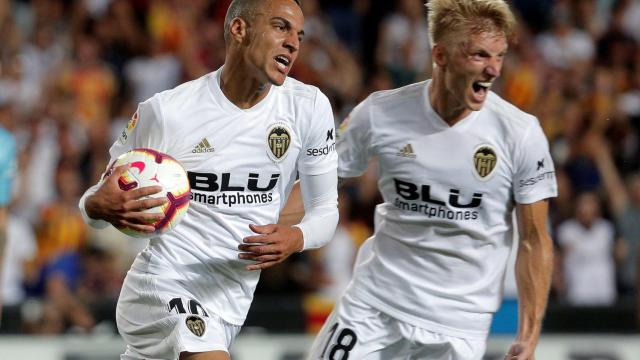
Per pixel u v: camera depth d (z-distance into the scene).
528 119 18.41
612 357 31.17
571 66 46.41
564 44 47.34
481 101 17.91
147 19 48.34
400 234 19.12
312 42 46.09
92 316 32.72
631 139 43.78
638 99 45.34
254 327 31.61
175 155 17.31
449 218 18.70
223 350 17.05
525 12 49.78
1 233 22.78
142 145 17.58
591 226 36.34
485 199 18.62
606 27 48.66
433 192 18.66
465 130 18.45
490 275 19.08
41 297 35.47
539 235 18.61
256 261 17.77
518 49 46.41
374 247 19.62
